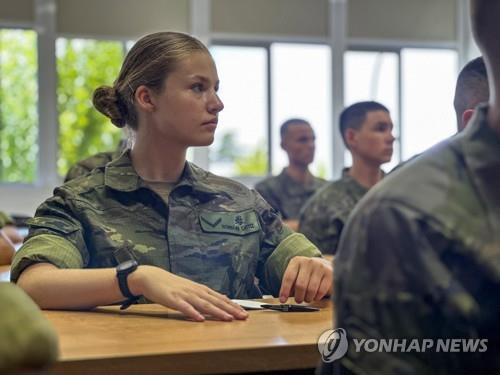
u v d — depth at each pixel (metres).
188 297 1.34
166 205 1.68
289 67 8.05
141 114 1.70
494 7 0.77
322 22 8.07
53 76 7.55
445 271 0.73
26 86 7.55
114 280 1.39
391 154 3.74
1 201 7.53
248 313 1.40
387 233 0.74
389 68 8.28
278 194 5.67
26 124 7.57
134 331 1.23
